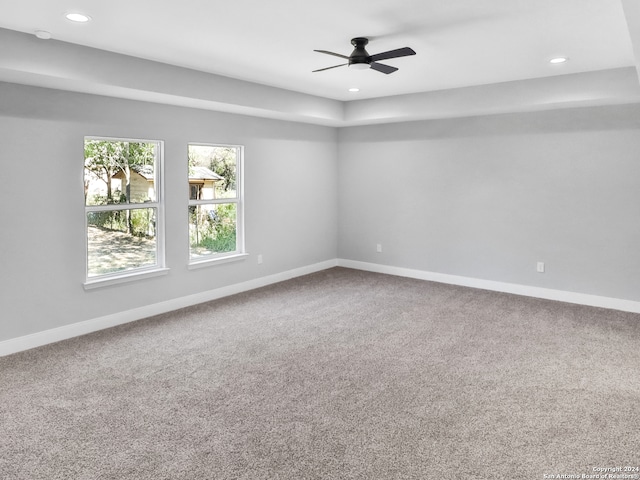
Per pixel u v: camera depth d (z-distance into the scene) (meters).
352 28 3.24
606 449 2.41
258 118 5.77
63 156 3.95
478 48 3.71
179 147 4.88
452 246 6.11
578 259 5.16
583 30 3.26
